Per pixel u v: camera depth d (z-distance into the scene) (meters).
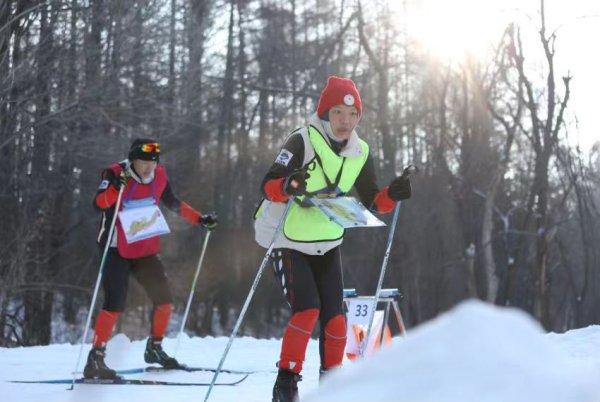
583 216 31.41
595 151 31.80
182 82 25.80
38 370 7.45
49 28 21.81
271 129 38.28
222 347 9.53
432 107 33.25
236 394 5.86
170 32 25.53
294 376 4.50
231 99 34.03
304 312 4.53
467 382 1.11
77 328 24.92
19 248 20.84
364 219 4.50
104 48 22.94
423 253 33.22
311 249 4.64
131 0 23.19
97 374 6.51
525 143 34.62
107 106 22.97
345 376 1.26
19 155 22.16
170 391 6.04
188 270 31.17
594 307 32.44
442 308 33.69
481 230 30.75
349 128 4.66
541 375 1.13
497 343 1.17
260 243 4.85
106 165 23.00
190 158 31.50
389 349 1.26
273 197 4.48
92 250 24.66
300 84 36.94
